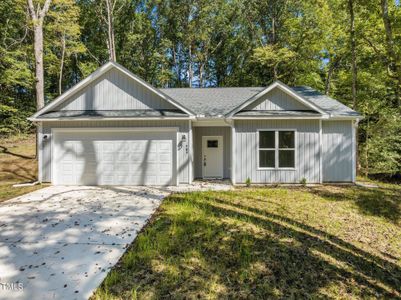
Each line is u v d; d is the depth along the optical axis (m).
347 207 7.16
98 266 4.03
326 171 10.60
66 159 10.47
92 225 5.75
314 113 9.88
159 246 4.59
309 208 7.00
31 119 10.12
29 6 13.46
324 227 5.74
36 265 4.06
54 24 16.33
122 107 10.67
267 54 19.11
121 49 25.45
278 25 21.59
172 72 26.98
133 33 25.66
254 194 8.46
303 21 18.92
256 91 13.86
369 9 13.03
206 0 24.28
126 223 5.88
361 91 16.78
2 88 18.73
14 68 16.92
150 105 10.62
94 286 3.52
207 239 4.95
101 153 10.45
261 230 5.41
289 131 10.19
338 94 20.27
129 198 8.11
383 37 13.28
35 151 16.05
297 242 4.93
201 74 27.19
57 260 4.21
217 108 11.29
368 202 7.63
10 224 5.82
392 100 16.70
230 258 4.29
